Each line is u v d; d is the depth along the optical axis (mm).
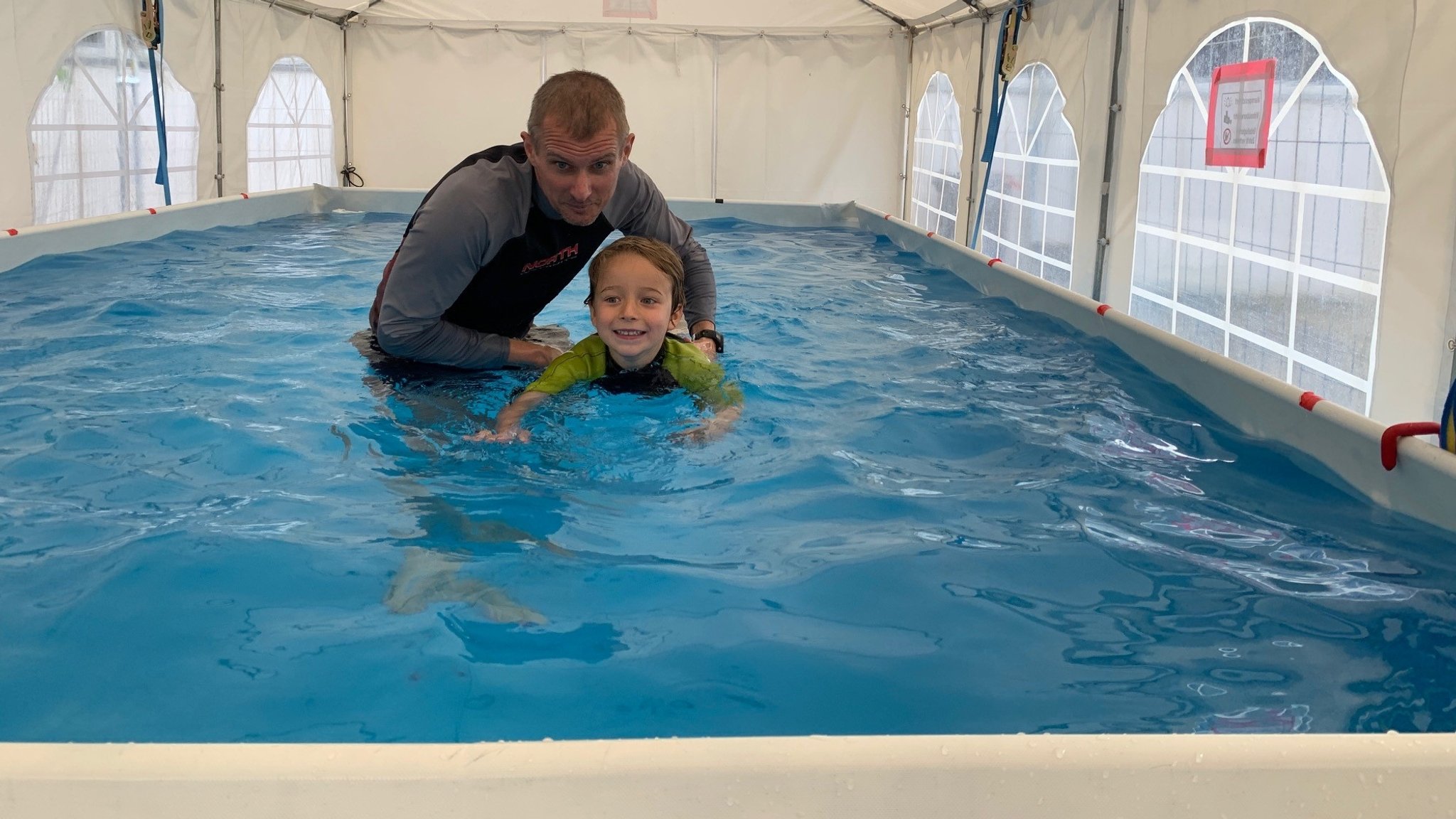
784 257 5461
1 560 1593
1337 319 3936
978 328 3516
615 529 1749
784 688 1249
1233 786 881
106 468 2010
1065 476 2057
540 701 1216
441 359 2572
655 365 2512
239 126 8617
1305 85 4121
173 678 1259
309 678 1261
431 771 855
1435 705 1215
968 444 2264
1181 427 2385
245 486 1925
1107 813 881
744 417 2412
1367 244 3748
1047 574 1594
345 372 2740
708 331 2852
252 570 1562
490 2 10539
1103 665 1312
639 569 1583
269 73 9117
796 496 1917
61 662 1297
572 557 1626
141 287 4082
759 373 2836
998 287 4234
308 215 7324
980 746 884
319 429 2260
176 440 2180
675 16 10578
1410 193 3492
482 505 1838
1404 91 3510
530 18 10570
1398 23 3537
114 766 850
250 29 8742
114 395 2510
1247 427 2363
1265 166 4426
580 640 1364
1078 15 6281
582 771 859
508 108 10766
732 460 2107
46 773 845
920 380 2795
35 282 4117
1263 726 1166
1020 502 1910
